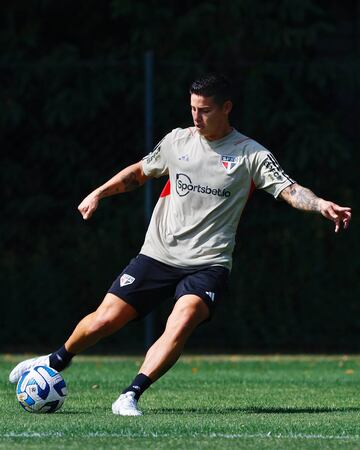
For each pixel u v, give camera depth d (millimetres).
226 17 50625
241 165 23406
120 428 20359
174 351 22797
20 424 21078
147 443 18469
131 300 23812
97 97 45500
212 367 39250
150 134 44000
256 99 45844
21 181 46625
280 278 45281
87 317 24125
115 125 46281
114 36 53031
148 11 50469
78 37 53094
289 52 51000
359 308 45344
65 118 45281
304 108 46719
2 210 46406
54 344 45438
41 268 45438
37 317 45375
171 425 20906
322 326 45438
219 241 23625
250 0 49594
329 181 46031
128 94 45938
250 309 45344
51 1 51094
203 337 45625
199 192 23531
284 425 21156
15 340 45344
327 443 18672
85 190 46469
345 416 23109
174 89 45250
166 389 30094
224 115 23312
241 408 25000
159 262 23828
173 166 23875
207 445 18250
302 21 49688
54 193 46531
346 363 41188
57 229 46094
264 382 32625
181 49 50688
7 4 52062
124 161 46406
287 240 45250
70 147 46344
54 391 23109
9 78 46031
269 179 23266
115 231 45688
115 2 49844
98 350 45281
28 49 51750
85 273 45406
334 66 46250
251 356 44562
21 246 45906
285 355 45094
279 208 45500
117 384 31219
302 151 45531
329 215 22375
